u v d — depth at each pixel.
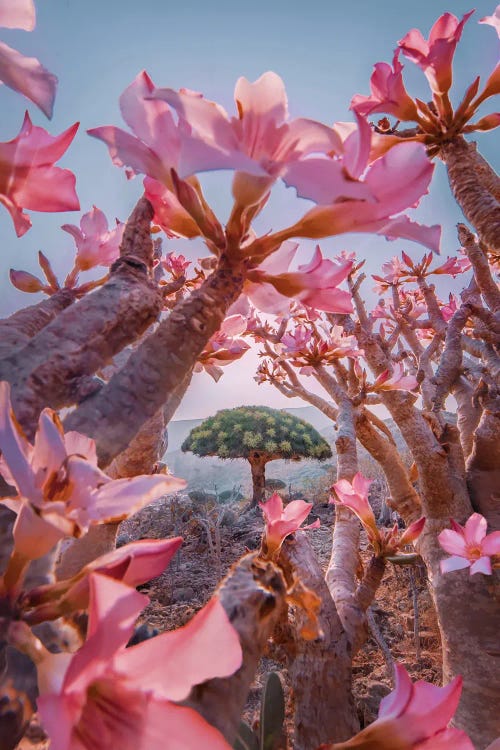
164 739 0.35
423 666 4.37
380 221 0.57
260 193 0.54
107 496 0.44
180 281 0.80
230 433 17.56
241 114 0.52
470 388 3.79
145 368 0.58
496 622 2.51
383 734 0.60
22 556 0.43
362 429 3.29
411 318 4.20
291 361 3.34
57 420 0.46
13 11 0.48
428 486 2.84
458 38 1.33
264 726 1.21
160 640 0.37
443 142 1.46
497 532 1.97
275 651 1.63
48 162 0.61
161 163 0.58
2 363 0.59
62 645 0.61
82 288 0.88
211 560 8.48
